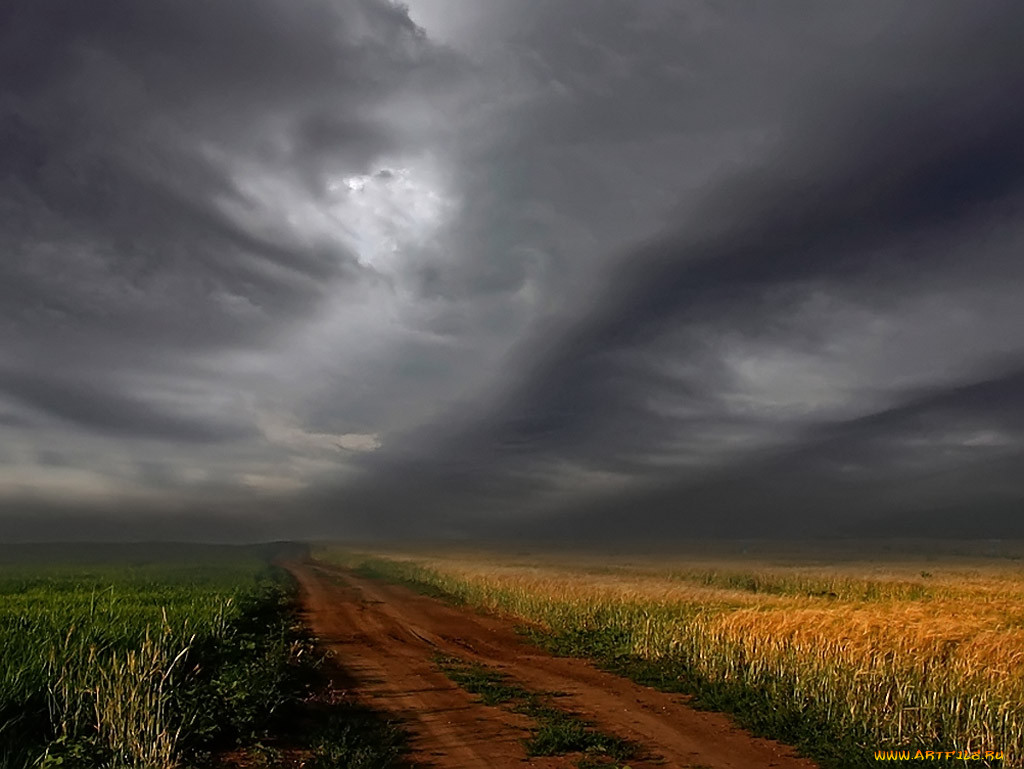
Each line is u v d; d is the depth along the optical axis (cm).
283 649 1855
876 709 1288
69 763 909
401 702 1507
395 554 14312
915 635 1708
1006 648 1584
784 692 1511
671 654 2042
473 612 3756
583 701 1568
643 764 1101
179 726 1052
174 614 2159
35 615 2080
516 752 1144
